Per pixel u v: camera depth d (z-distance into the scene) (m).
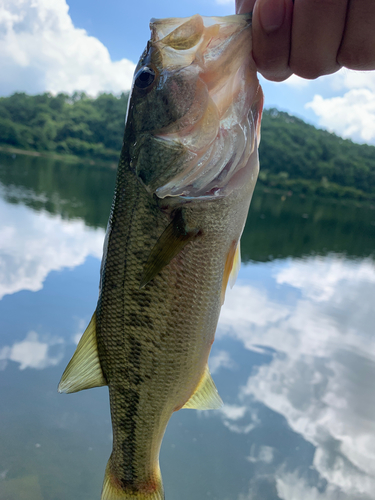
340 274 13.48
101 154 70.06
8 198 17.61
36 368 5.23
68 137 70.56
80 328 6.39
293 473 4.02
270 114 76.56
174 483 3.77
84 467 3.75
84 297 7.59
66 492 3.47
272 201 41.75
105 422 4.46
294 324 7.87
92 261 10.08
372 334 7.73
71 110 75.88
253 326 7.57
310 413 5.02
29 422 4.28
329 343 7.11
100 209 19.19
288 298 9.62
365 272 14.59
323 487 3.88
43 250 10.46
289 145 64.56
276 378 5.78
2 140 62.09
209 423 4.76
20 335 6.00
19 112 71.06
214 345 6.65
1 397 4.60
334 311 8.98
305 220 30.84
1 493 3.36
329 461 4.21
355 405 5.20
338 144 70.00
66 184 28.69
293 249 17.36
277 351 6.61
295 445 4.46
